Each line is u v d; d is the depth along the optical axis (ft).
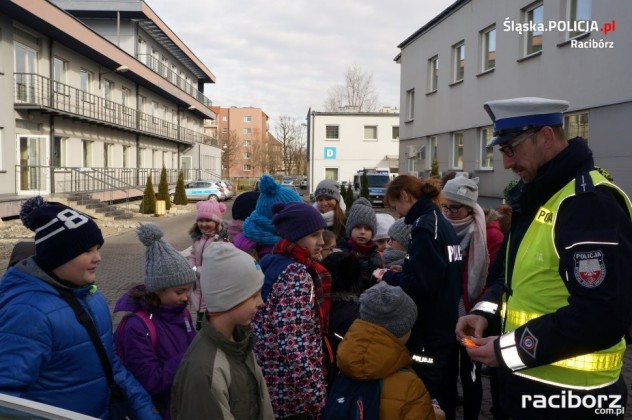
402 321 8.91
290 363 9.00
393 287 9.16
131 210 93.30
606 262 6.40
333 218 16.62
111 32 124.98
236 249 7.84
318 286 10.05
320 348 9.44
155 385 8.72
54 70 83.76
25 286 7.29
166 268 9.14
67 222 7.50
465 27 60.70
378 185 93.25
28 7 68.08
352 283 11.35
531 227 7.57
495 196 54.95
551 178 7.26
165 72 146.10
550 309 7.19
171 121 154.30
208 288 7.60
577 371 7.25
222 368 7.18
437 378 11.10
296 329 9.09
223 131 351.67
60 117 83.41
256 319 9.34
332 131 139.64
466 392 12.78
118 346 9.02
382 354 8.64
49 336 7.03
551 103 7.48
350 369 8.68
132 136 118.83
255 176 346.95
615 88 36.14
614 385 7.39
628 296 6.39
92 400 7.49
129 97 118.21
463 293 13.10
